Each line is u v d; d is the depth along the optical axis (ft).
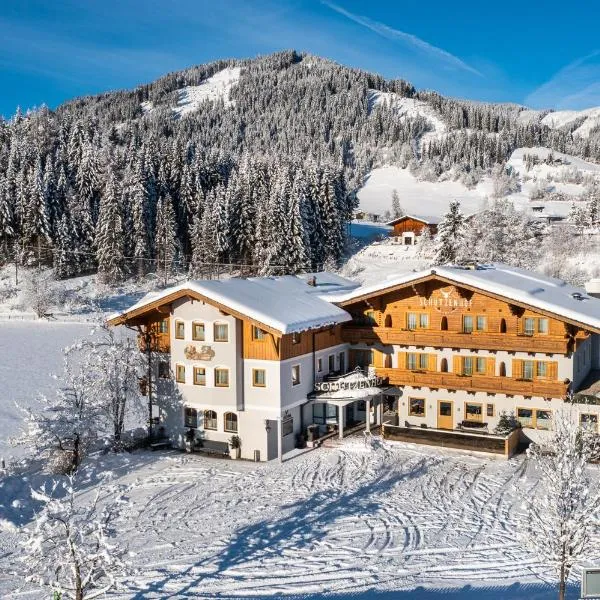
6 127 438.81
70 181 360.69
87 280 308.81
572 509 54.13
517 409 118.73
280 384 113.70
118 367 120.47
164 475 106.63
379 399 132.57
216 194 343.67
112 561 52.80
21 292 290.76
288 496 95.91
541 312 110.93
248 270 318.04
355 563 73.46
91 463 111.86
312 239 330.54
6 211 322.14
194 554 76.38
